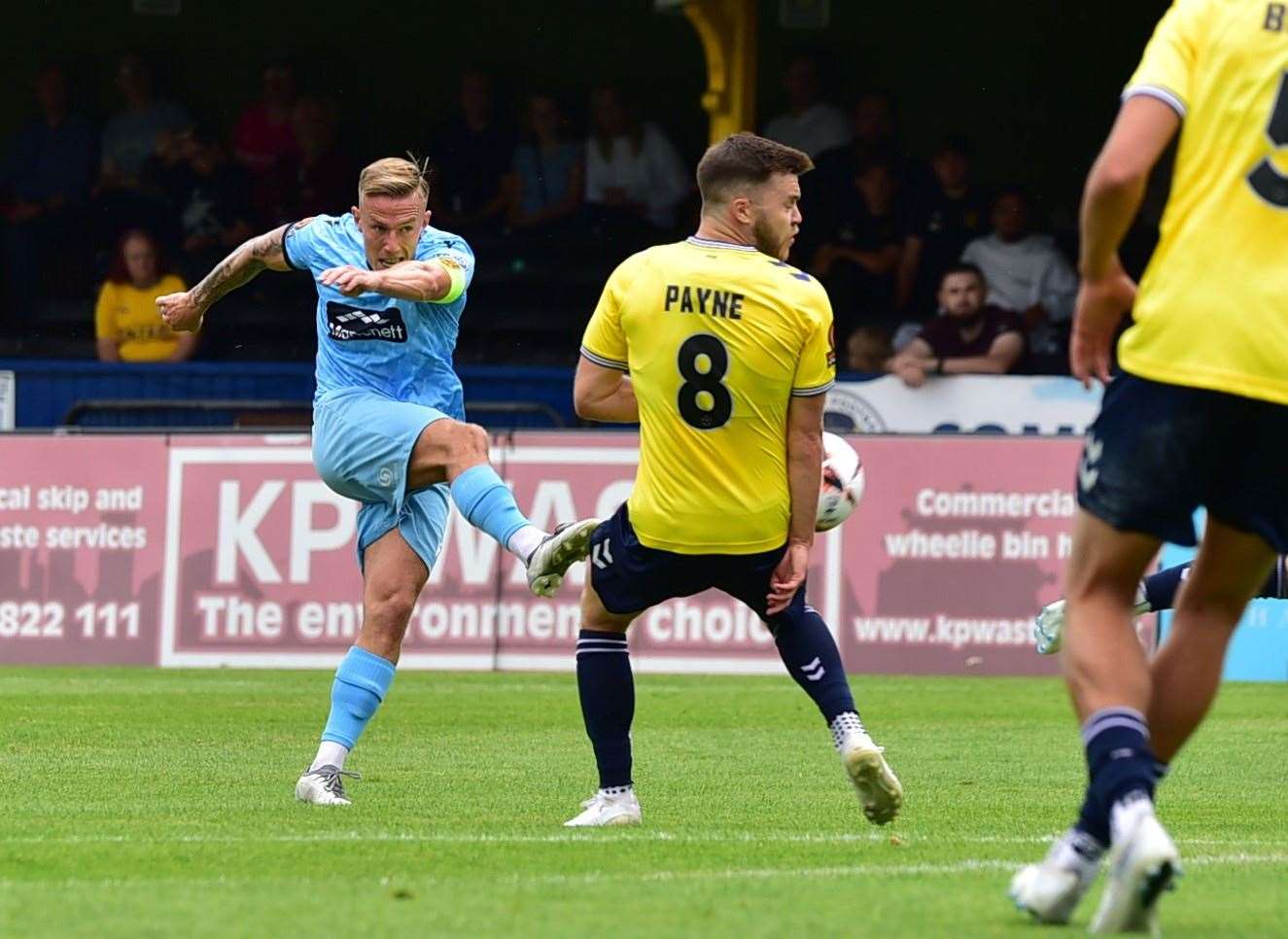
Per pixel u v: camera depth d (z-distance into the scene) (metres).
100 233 66.12
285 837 19.31
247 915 14.23
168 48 72.69
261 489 45.44
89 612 45.91
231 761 27.92
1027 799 24.05
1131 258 61.78
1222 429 13.57
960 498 43.94
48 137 66.81
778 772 27.02
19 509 46.22
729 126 58.62
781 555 19.73
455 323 23.14
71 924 13.81
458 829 20.09
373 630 23.12
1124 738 13.51
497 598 44.62
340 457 22.72
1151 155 13.54
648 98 72.00
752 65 58.69
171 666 45.53
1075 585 14.11
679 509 19.62
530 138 65.25
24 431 46.28
